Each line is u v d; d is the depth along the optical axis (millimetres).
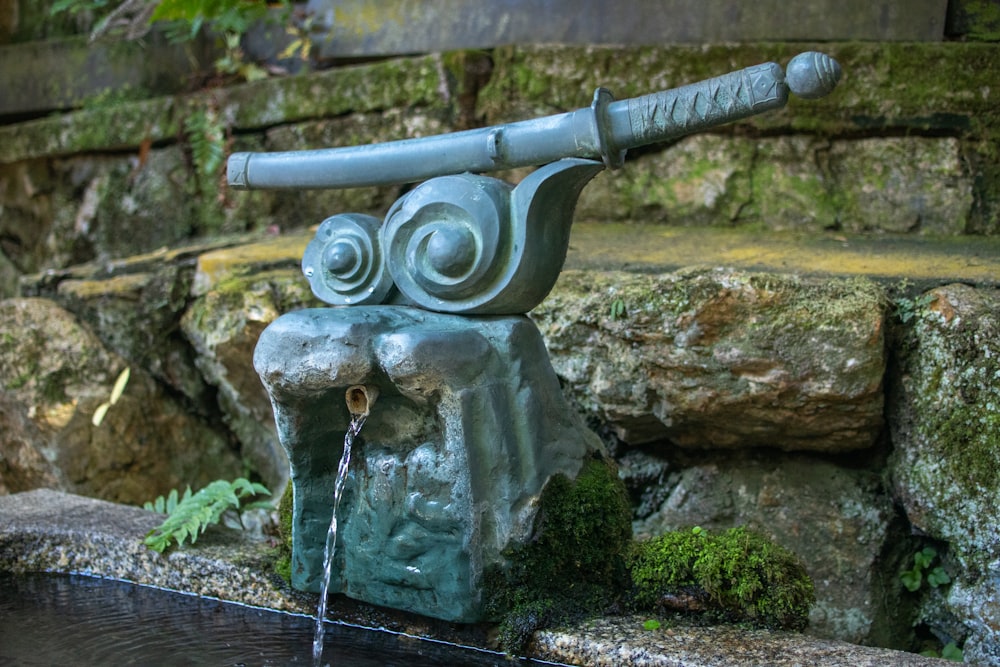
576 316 2869
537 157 2084
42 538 2736
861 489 2807
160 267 3811
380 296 2264
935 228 3557
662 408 2814
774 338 2598
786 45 3680
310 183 2309
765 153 3705
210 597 2539
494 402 2107
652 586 2236
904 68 3572
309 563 2322
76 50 4891
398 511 2168
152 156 4559
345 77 4172
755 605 2162
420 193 2127
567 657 2094
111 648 2279
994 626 2430
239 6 4254
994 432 2461
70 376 3611
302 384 2082
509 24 4094
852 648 1991
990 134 3539
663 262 3029
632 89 3820
